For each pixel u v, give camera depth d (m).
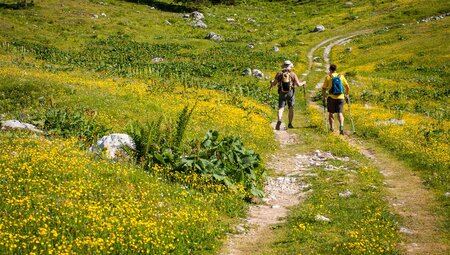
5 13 80.19
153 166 13.20
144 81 36.44
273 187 13.94
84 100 22.59
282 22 103.44
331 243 9.27
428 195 12.47
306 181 14.14
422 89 43.47
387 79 50.09
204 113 22.42
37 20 79.06
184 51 68.56
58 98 22.92
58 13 85.56
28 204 9.27
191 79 42.34
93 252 7.98
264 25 99.12
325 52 73.75
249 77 48.56
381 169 15.95
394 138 20.28
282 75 22.14
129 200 10.24
